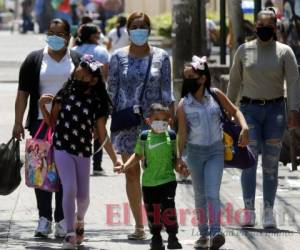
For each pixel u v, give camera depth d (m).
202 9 42.16
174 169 20.17
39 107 21.48
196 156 20.59
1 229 22.88
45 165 20.98
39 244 21.12
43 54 21.97
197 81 20.45
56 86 21.86
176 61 35.47
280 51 22.73
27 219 24.19
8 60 82.19
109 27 92.75
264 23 22.53
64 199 20.30
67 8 123.56
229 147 20.62
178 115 20.55
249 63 22.78
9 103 50.56
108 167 32.78
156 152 19.88
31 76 21.88
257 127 22.97
